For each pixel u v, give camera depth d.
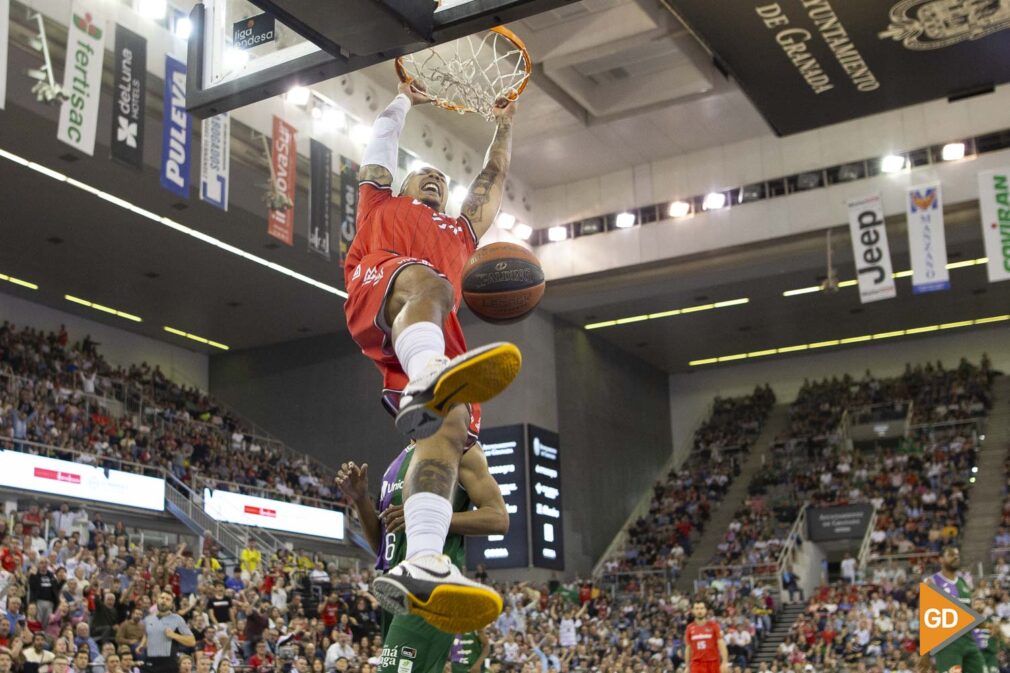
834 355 46.41
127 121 21.98
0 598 17.33
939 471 38.91
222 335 40.41
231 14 5.29
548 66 30.48
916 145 33.69
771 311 40.75
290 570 26.28
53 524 23.02
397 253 4.21
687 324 41.94
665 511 42.38
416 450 3.87
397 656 4.33
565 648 28.38
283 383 41.06
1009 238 29.62
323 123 29.97
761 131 35.38
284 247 31.98
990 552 34.50
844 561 34.34
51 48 23.31
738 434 45.38
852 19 20.19
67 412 29.98
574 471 39.38
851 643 27.66
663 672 27.64
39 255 32.28
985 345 44.09
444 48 6.28
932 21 19.91
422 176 4.51
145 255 32.53
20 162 26.12
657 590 37.53
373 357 4.14
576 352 41.19
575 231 38.00
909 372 44.25
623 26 28.86
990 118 32.88
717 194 36.06
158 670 16.47
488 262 4.62
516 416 37.69
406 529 3.72
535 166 37.19
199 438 35.22
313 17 4.39
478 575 34.59
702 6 20.33
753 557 37.38
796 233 34.75
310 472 38.91
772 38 20.91
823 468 41.31
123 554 22.36
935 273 30.81
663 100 32.66
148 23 25.52
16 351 31.75
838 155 34.69
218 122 24.03
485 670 16.98
